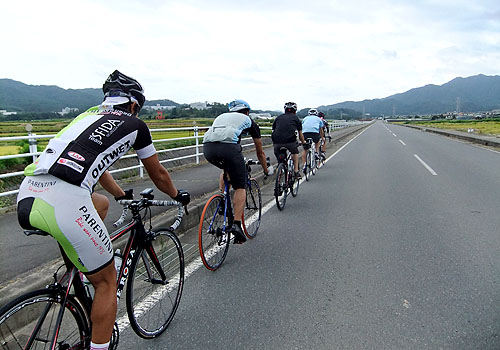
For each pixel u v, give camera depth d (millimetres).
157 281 2816
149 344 2525
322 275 3576
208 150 4020
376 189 7758
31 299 1840
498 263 3758
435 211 5855
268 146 18391
